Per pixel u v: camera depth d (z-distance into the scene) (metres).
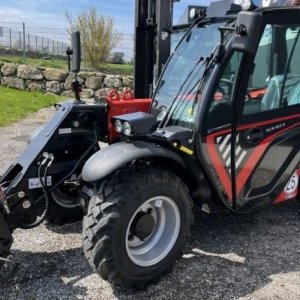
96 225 2.74
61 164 3.26
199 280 3.07
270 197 3.59
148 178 2.88
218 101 3.10
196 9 3.71
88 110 3.38
